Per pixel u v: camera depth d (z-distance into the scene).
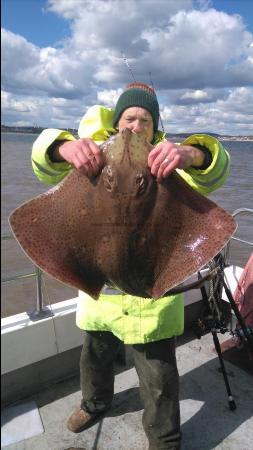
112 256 1.25
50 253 1.25
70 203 1.26
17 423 1.94
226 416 2.01
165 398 1.63
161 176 1.19
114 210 1.22
